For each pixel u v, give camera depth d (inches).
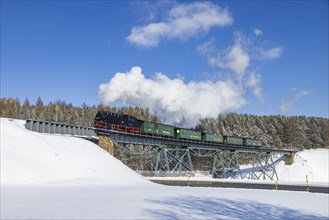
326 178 3740.2
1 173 1090.1
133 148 3531.0
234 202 815.7
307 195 1139.3
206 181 1951.3
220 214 605.6
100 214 543.8
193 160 4510.3
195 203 748.6
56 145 1491.1
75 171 1339.8
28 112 5447.8
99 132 2124.8
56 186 1072.2
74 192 910.4
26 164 1204.5
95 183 1226.0
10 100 5689.0
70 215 529.3
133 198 796.0
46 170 1233.4
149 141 2527.1
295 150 4183.1
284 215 644.7
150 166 3560.5
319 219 613.9
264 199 933.2
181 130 2797.7
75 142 1646.2
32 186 1029.2
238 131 6525.6
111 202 703.1
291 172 3902.6
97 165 1496.1
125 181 1418.6
